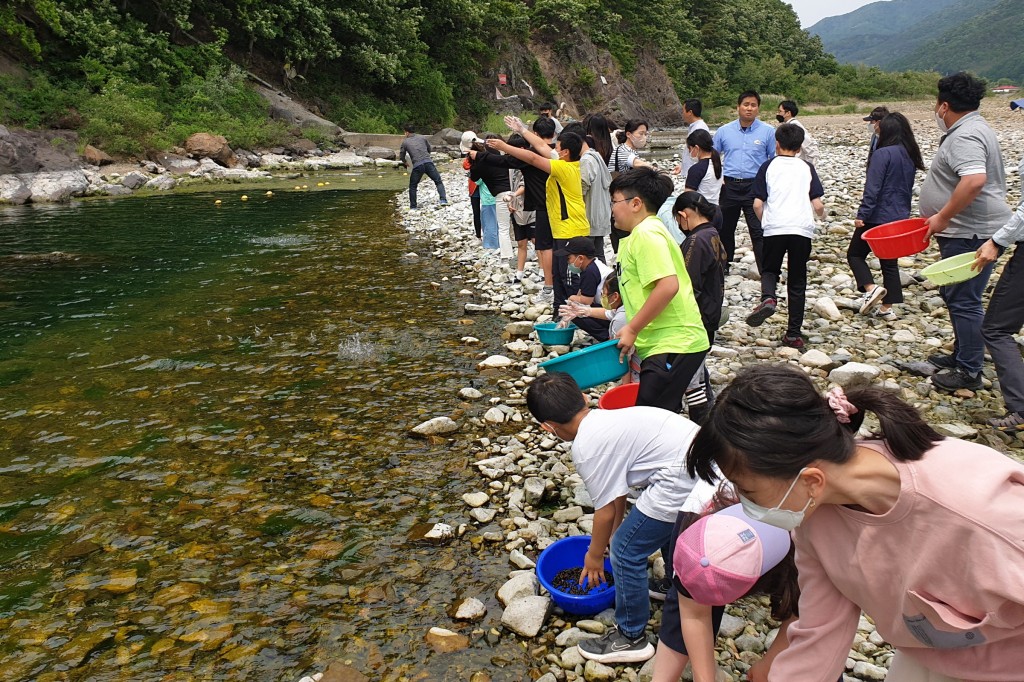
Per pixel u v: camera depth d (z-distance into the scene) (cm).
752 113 700
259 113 2552
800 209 556
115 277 891
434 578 328
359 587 322
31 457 443
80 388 546
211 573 333
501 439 457
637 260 348
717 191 660
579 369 411
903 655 177
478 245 1015
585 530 358
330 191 1717
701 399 416
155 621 304
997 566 137
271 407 509
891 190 605
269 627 299
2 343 653
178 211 1419
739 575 201
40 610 311
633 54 5297
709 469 164
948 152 445
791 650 187
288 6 2855
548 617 301
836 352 562
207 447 453
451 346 627
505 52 4094
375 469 425
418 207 1405
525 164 686
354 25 3009
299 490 403
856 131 3438
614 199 365
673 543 238
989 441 417
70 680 272
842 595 175
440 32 3672
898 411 153
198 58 2566
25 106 2009
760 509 160
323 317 715
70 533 365
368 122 3023
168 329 685
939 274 420
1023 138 2184
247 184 1894
